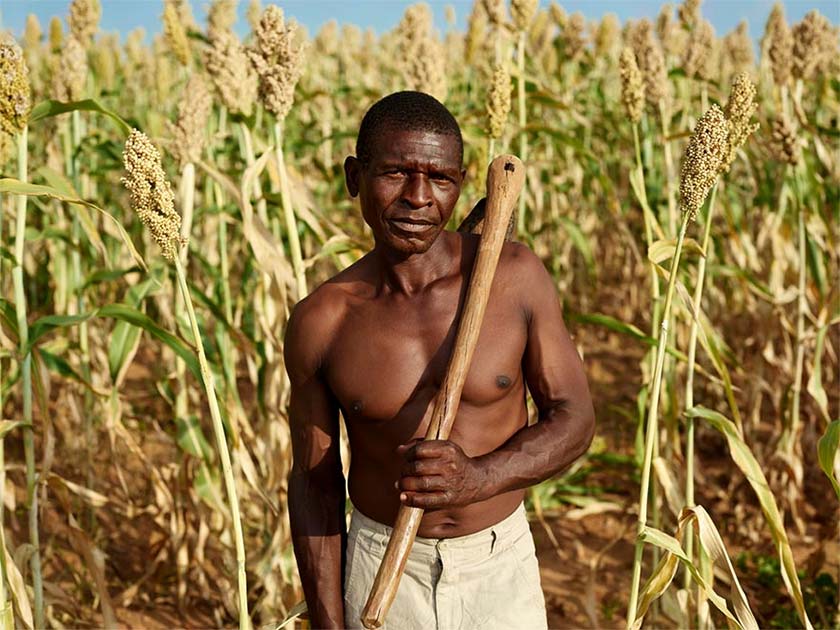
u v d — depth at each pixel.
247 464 3.12
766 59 7.24
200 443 3.80
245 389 6.98
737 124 2.48
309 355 1.91
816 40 4.48
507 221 1.77
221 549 4.26
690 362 2.93
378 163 1.69
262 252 3.20
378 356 1.83
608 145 8.11
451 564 1.90
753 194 6.87
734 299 6.72
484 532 1.93
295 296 3.42
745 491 5.03
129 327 3.42
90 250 5.05
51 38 7.11
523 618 1.98
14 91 2.58
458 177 1.73
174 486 4.23
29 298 7.77
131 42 10.70
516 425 1.92
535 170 6.64
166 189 1.91
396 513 1.91
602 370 7.31
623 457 4.93
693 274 4.51
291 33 2.94
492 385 1.83
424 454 1.55
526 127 4.54
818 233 4.79
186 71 5.02
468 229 2.21
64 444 5.46
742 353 6.40
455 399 1.68
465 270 1.87
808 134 6.11
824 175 6.25
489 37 6.94
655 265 2.64
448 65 8.91
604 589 4.30
